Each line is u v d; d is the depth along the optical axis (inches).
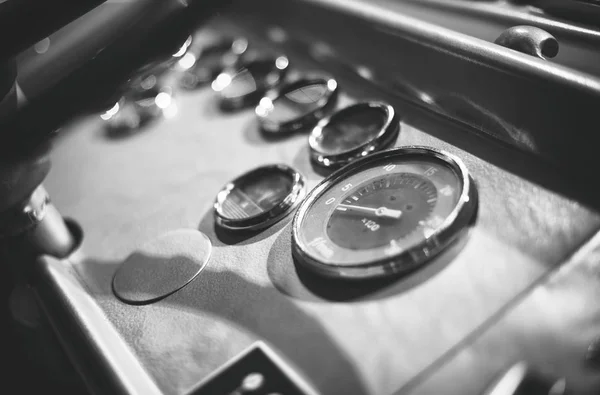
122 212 20.4
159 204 20.1
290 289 15.1
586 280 12.9
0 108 16.6
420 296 13.8
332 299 14.5
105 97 17.1
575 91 14.8
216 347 14.7
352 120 19.4
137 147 24.0
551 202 14.6
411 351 13.1
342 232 15.4
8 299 22.5
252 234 17.0
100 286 17.6
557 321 12.6
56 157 25.4
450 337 13.1
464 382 12.5
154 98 26.3
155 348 15.2
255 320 14.8
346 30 21.3
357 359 13.3
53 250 19.1
